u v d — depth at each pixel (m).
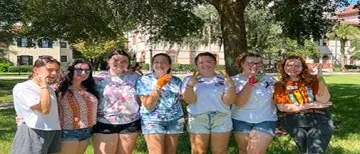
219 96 5.35
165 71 5.33
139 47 63.41
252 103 5.34
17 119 4.56
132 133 5.31
